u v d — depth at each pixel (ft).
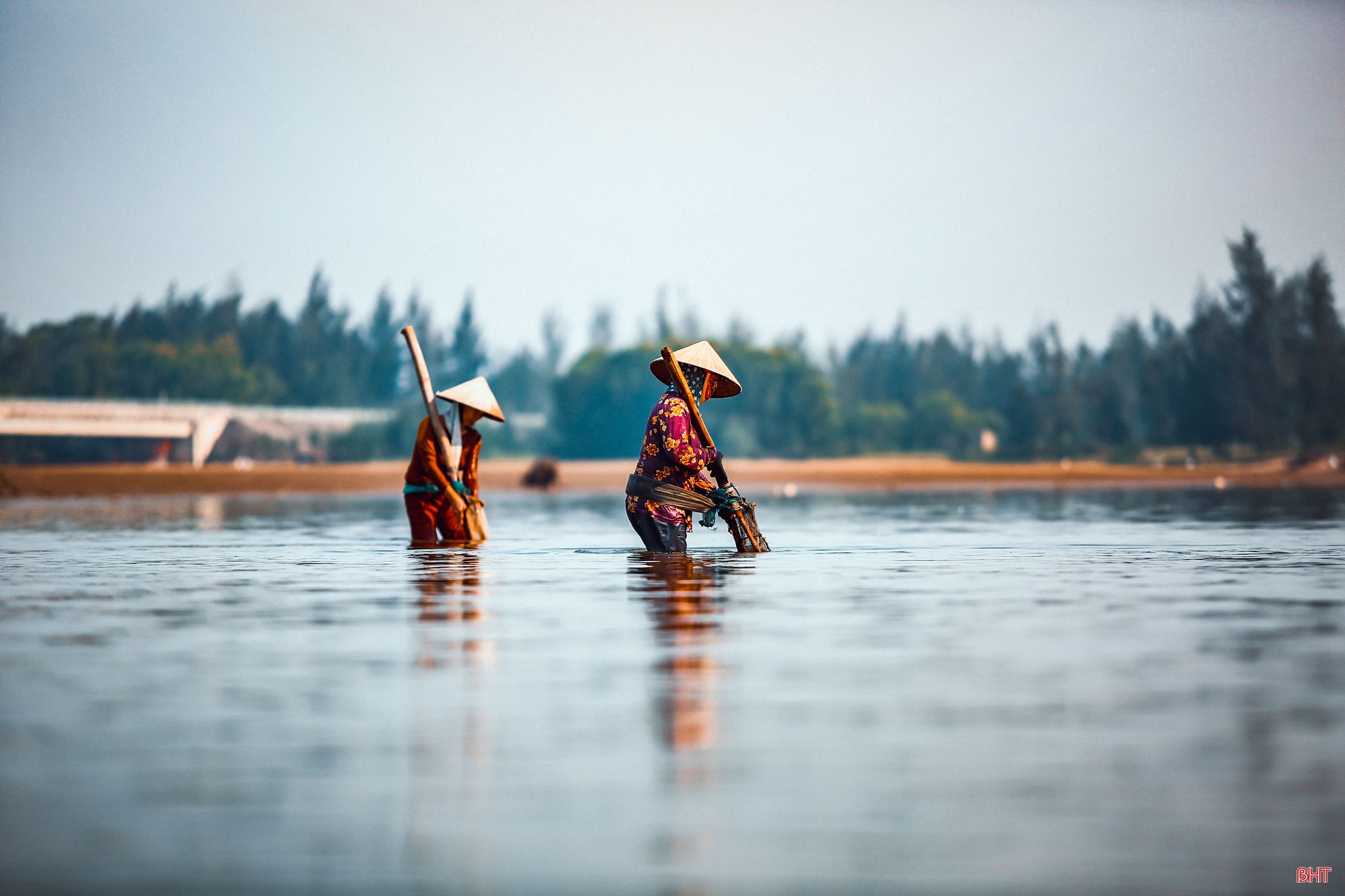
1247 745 42.70
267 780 39.32
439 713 48.11
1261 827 34.63
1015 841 33.83
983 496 399.44
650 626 70.59
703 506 123.44
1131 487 541.34
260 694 51.57
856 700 50.08
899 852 33.12
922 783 38.83
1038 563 113.39
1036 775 39.47
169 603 83.25
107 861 32.60
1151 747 42.55
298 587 93.20
